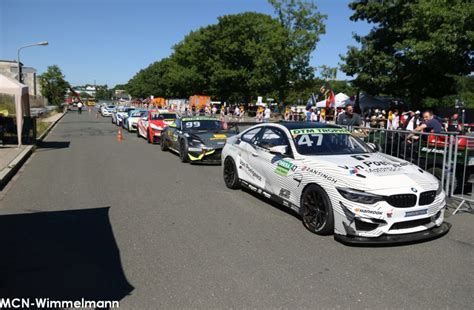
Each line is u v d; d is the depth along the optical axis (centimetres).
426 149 742
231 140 809
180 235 521
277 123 687
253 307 340
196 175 952
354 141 640
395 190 466
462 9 1822
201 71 6044
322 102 2898
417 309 339
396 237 466
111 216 608
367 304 346
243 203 685
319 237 513
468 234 527
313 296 359
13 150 1324
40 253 461
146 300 353
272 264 429
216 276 400
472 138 662
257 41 5516
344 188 482
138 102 9669
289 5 3100
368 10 2534
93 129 2634
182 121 1262
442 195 508
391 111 2336
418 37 2142
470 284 385
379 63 2489
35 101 5894
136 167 1066
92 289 373
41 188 804
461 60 2175
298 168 564
